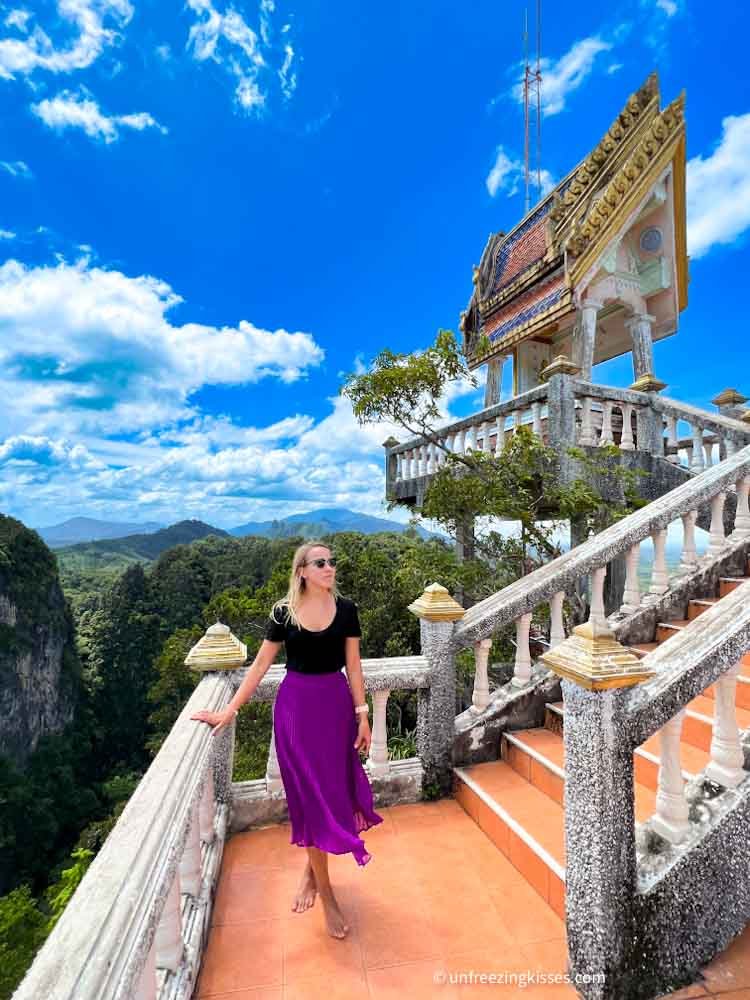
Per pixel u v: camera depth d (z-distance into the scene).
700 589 4.30
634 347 8.79
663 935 1.94
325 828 2.15
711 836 2.04
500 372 11.55
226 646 3.24
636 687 2.01
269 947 2.22
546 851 2.59
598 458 6.48
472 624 3.63
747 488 4.57
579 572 3.88
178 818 1.79
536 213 10.50
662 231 8.43
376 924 2.35
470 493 6.38
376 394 6.23
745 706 3.07
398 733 11.89
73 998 0.94
